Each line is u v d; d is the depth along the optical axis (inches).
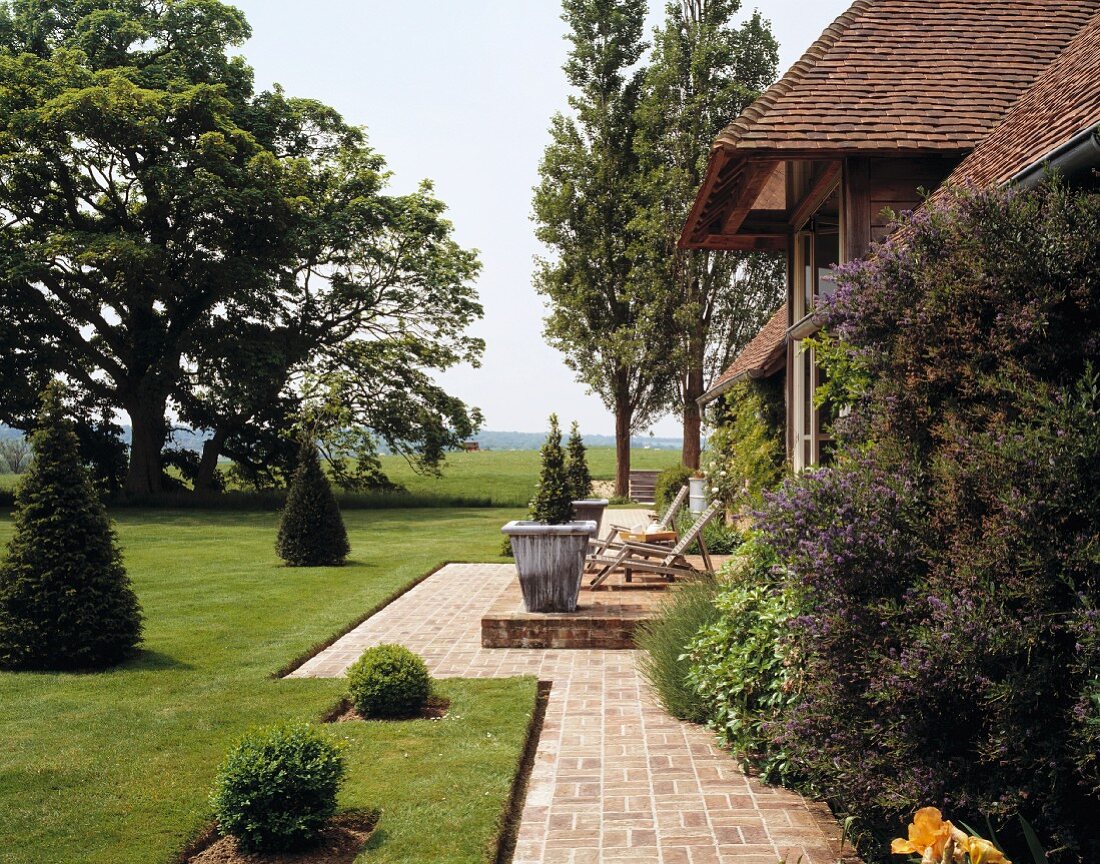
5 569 349.7
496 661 352.5
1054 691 139.0
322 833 191.2
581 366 1406.3
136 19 1246.9
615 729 261.1
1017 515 142.3
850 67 419.2
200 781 218.4
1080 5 471.8
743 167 437.1
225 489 1424.7
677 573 460.1
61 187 1190.9
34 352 1178.6
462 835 183.2
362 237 1317.7
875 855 170.6
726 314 1347.2
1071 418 145.2
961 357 168.2
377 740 247.4
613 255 1398.9
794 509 175.3
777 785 213.5
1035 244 159.8
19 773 225.5
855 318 191.0
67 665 344.2
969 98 396.5
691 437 1355.8
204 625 418.9
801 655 203.8
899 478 167.9
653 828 188.7
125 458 1338.6
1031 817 147.0
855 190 383.2
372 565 638.5
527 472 1936.5
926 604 152.0
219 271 1153.4
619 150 1414.9
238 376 1190.9
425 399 1449.3
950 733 152.9
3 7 1254.3
